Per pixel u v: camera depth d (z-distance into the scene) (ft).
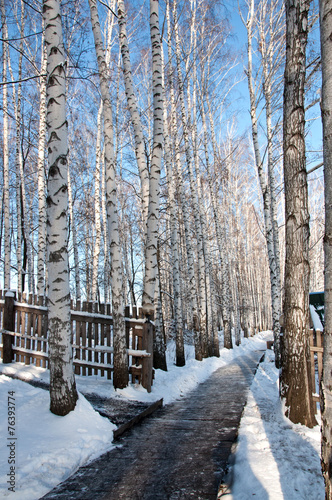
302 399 14.28
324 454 5.77
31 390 16.14
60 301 13.67
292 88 16.30
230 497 8.61
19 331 20.81
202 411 17.75
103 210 51.65
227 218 81.30
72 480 9.55
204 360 43.52
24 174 49.83
